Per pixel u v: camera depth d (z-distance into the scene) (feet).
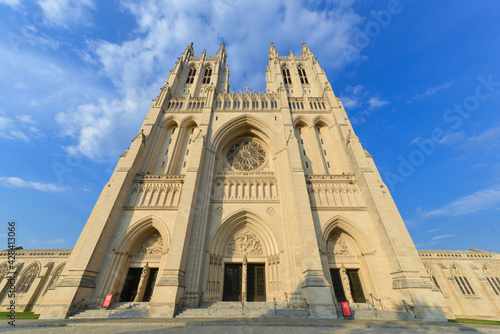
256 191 118.42
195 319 64.44
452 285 132.57
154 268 96.78
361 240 97.25
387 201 105.19
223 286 97.55
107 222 93.50
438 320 68.90
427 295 73.77
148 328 51.85
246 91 167.53
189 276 85.05
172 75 179.42
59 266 145.07
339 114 141.69
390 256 86.33
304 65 200.54
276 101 157.58
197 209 103.30
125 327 53.42
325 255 93.20
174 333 45.85
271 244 103.50
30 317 76.95
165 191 111.45
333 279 94.43
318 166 128.26
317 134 145.07
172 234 88.48
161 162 133.08
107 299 78.38
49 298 77.61
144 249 101.24
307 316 71.26
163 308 70.64
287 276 91.15
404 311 75.00
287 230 99.60
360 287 93.25
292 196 106.73
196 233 95.50
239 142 152.15
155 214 102.89
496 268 140.87
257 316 71.92
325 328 52.24
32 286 133.69
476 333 50.96
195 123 151.12
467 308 125.49
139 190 111.65
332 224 100.89
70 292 74.08
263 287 98.22
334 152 134.10
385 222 92.27
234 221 109.81
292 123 137.80
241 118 144.46
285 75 192.75
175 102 159.02
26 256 149.59
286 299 86.69
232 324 55.36
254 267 103.60
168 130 150.30
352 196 109.50
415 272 79.92
